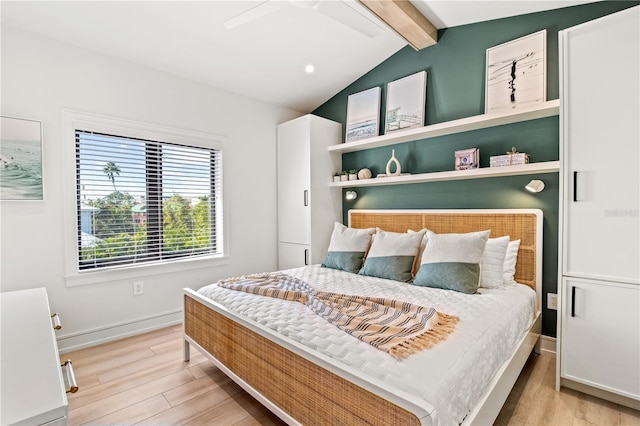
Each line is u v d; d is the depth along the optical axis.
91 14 2.33
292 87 3.74
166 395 1.98
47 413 0.75
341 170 4.02
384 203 3.58
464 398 1.23
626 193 1.80
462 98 2.94
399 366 1.22
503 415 1.77
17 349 1.13
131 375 2.22
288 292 2.08
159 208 3.14
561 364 2.04
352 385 1.21
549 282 2.51
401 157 3.40
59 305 2.56
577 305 1.98
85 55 2.66
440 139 3.10
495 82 2.70
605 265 1.88
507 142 2.69
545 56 2.46
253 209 3.84
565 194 2.01
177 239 3.27
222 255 3.56
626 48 1.78
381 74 3.56
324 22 2.74
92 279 2.72
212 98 3.48
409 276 2.66
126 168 2.92
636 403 1.81
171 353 2.57
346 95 3.94
